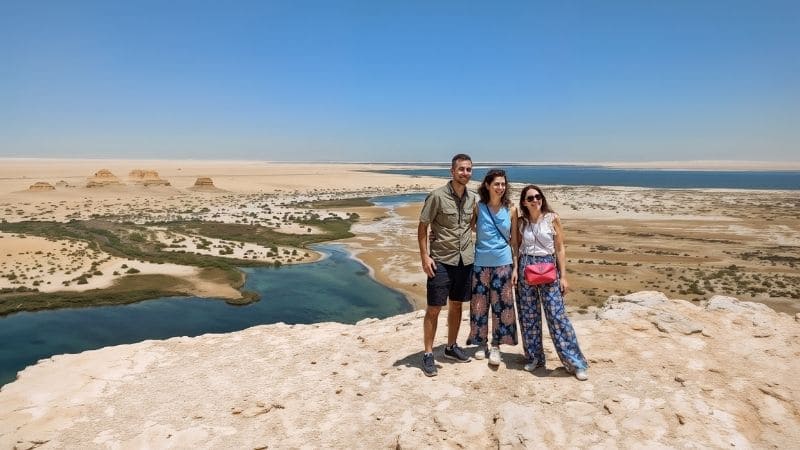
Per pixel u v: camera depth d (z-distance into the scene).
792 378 5.70
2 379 19.14
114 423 6.20
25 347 22.08
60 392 6.97
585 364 5.90
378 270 36.56
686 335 6.75
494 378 6.11
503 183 6.05
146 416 6.33
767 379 5.71
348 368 7.10
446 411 5.61
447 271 6.12
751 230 52.19
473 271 6.32
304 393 6.55
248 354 8.14
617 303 7.97
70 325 24.80
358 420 5.79
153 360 8.05
